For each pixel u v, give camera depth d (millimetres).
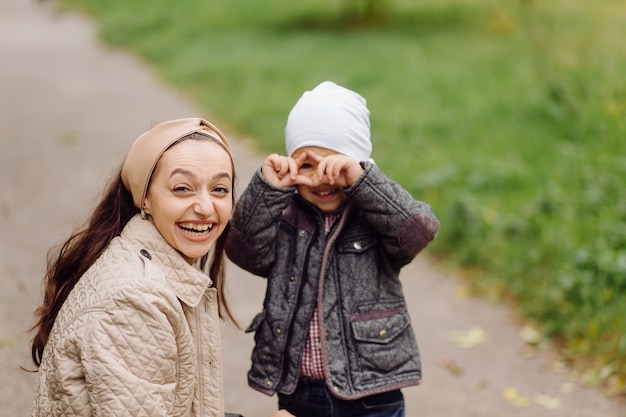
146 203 2236
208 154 2207
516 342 4426
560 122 7598
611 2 10266
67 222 6035
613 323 4207
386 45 12945
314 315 2547
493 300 4930
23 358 3955
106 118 9750
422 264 5535
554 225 5277
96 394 1971
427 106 9102
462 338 4492
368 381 2506
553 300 4578
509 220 5590
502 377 4070
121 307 2027
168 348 2059
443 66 11000
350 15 15797
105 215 2322
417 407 3793
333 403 2533
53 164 7723
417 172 6855
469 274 5305
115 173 2393
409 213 2510
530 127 7766
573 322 4363
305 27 15398
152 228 2232
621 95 7062
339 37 14031
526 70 9797
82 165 7688
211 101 10359
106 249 2246
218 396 2252
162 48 14164
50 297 2305
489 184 6383
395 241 2539
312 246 2582
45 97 10969
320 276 2529
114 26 16531
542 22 9828
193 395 2209
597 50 8508
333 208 2613
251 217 2559
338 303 2529
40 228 5914
